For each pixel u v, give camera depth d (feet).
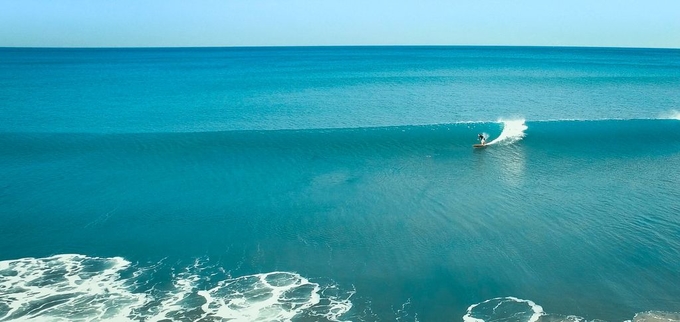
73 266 49.01
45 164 79.46
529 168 77.56
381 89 177.06
